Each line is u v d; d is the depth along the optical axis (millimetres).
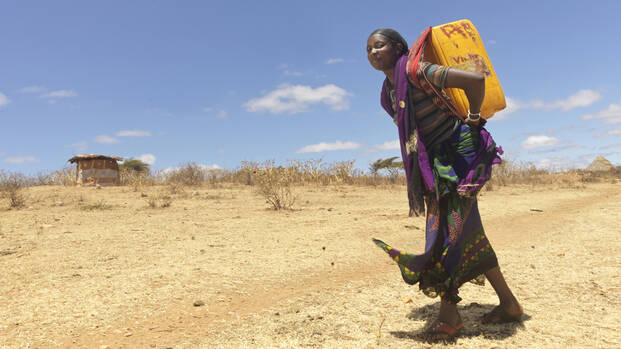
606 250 5273
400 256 2615
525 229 7535
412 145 2758
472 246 2811
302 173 19734
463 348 2617
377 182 19500
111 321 3330
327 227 7871
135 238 6695
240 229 7641
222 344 2846
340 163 20016
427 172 2709
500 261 4980
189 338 2990
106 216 9148
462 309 3348
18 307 3613
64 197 12859
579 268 4430
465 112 2777
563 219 8516
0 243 6191
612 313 3096
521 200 13156
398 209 10742
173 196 13875
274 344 2797
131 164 32000
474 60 2783
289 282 4391
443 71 2559
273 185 12672
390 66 2889
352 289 4082
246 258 5426
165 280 4422
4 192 13102
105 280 4402
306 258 5441
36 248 5918
